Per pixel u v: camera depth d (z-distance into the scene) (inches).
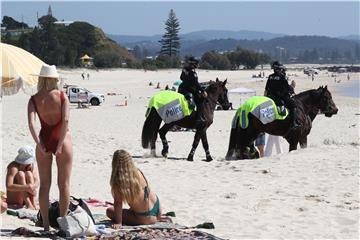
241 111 674.2
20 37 5378.9
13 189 401.7
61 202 328.8
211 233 360.2
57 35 5590.6
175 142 948.6
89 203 446.3
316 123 1344.7
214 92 717.9
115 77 4128.9
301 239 352.8
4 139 848.3
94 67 5093.5
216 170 609.6
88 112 1643.7
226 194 488.4
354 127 1255.5
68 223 325.7
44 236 325.4
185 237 328.5
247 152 680.4
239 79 4114.2
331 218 408.2
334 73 6348.4
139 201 369.1
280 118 671.1
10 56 339.3
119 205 366.0
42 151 319.6
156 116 709.3
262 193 492.4
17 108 1738.4
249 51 6712.6
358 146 697.0
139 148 837.2
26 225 355.9
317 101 715.4
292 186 516.1
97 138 940.6
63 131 316.8
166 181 557.6
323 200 462.0
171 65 5703.7
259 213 421.7
